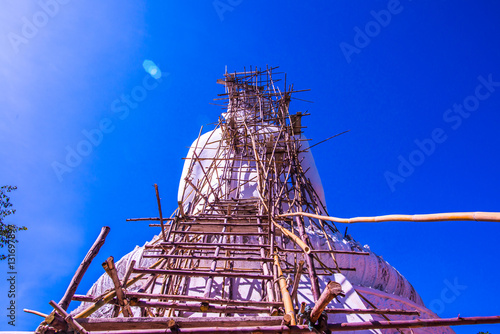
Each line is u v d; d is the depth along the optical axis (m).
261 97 16.91
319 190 15.14
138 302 4.25
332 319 6.83
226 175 12.98
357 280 9.73
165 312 6.11
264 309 4.54
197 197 9.28
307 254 4.84
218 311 4.38
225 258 5.55
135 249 9.88
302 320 3.46
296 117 14.65
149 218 7.31
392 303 9.50
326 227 11.66
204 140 15.93
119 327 3.56
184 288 6.82
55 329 3.16
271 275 5.29
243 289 7.19
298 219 6.25
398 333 8.67
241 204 9.38
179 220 7.26
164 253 6.41
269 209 6.95
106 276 9.38
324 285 7.56
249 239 8.59
